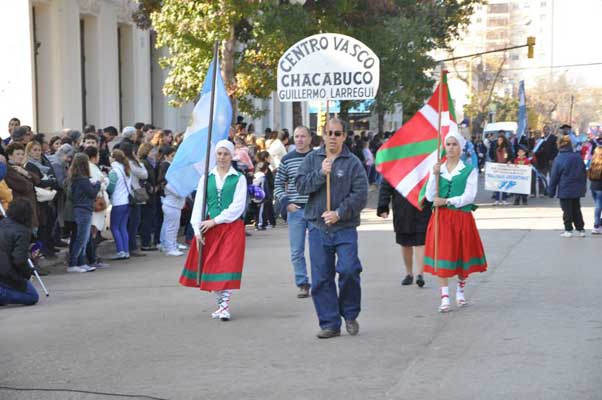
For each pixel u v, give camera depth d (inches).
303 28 888.9
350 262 327.3
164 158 646.5
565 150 671.1
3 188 481.4
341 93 383.9
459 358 297.3
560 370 279.0
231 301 420.2
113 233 595.2
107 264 573.6
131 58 1088.2
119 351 317.7
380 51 1242.6
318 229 329.7
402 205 447.2
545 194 1184.2
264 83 850.1
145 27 998.4
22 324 373.7
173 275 520.1
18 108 792.3
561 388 259.3
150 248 649.6
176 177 423.2
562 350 305.3
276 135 891.4
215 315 374.9
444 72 404.8
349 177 326.0
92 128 664.4
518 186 1039.0
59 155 577.6
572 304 392.2
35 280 505.4
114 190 589.3
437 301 408.2
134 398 257.9
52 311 404.8
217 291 369.1
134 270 545.0
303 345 320.8
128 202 595.8
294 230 426.6
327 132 327.3
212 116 389.7
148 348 321.4
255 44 862.5
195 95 851.4
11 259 415.2
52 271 541.6
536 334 331.9
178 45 832.3
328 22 981.8
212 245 368.2
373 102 1348.4
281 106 1809.8
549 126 1188.5
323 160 330.6
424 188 404.8
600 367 282.0
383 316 373.1
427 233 389.7
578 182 666.8
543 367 283.1
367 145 1387.8
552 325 347.6
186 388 267.1
